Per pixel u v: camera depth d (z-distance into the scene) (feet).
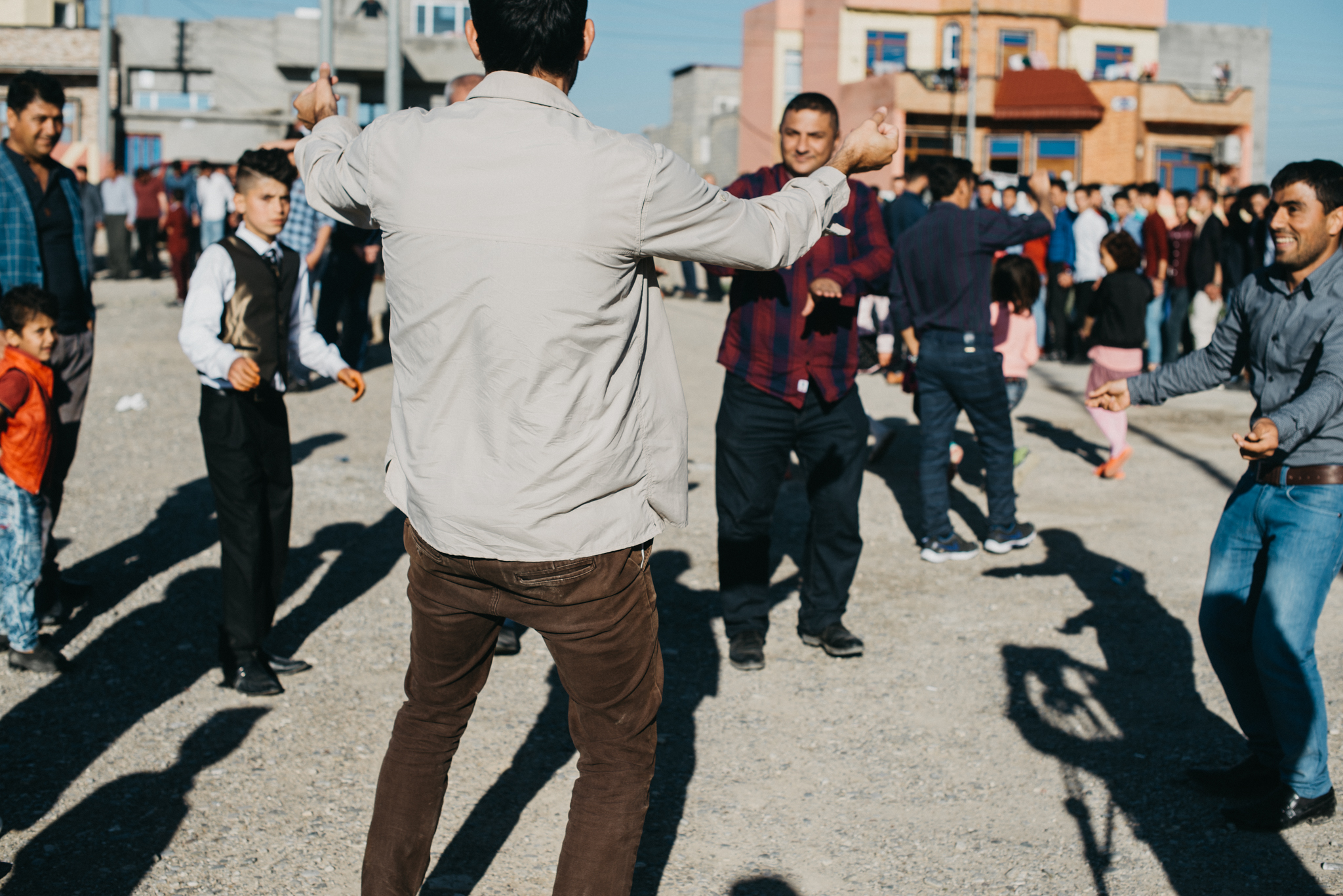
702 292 69.72
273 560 13.71
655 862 10.24
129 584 17.37
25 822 10.54
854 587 18.19
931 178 19.19
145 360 38.65
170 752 12.07
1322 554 10.47
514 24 6.97
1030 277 23.32
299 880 9.79
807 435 14.57
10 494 13.64
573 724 7.79
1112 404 12.27
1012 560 19.61
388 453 7.68
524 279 6.76
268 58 120.88
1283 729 10.66
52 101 15.02
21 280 14.90
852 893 9.81
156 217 71.10
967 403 19.15
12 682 13.75
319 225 30.53
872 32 131.34
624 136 6.98
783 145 14.17
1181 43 143.74
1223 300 37.35
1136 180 127.54
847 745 12.66
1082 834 10.78
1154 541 20.52
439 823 10.82
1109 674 14.61
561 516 7.05
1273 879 9.98
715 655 15.21
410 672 7.97
